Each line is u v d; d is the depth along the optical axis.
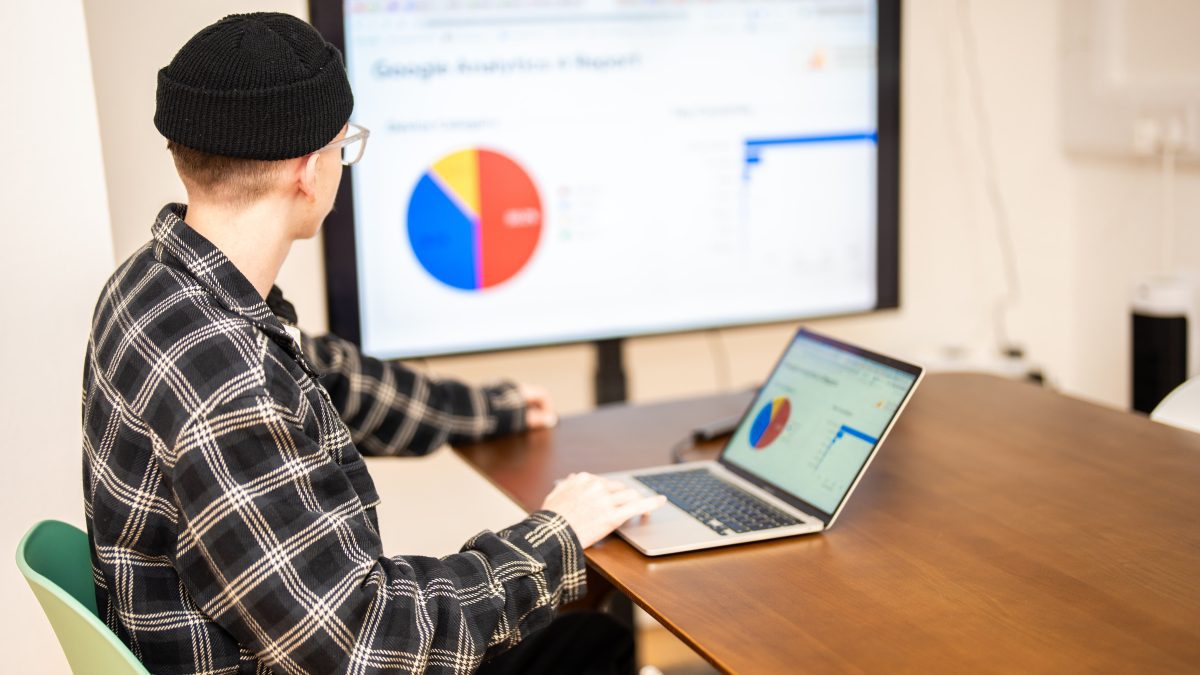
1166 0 2.65
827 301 2.74
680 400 2.04
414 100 2.36
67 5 1.62
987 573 1.24
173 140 1.17
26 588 1.72
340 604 1.10
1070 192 3.08
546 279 2.53
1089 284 3.06
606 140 2.50
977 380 2.04
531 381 2.77
